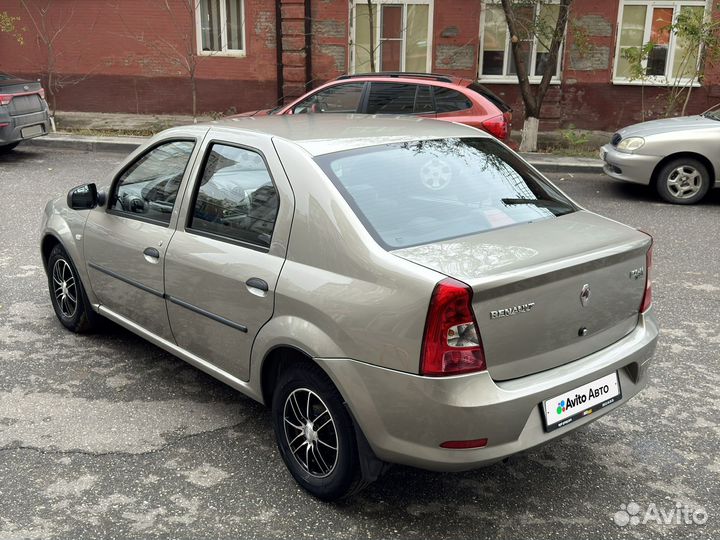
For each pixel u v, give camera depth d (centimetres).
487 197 338
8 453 354
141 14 1598
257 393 343
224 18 1584
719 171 940
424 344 265
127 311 434
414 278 269
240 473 341
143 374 445
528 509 317
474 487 333
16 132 1166
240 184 350
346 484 303
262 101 1616
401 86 972
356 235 292
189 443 366
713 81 1491
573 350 298
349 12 1541
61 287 504
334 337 289
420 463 277
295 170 323
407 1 1528
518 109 1569
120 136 1401
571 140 1372
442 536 297
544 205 350
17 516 306
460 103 952
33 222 802
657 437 380
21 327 516
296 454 328
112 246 429
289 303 308
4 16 1536
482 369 268
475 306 262
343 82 998
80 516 307
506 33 1536
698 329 532
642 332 333
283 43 1560
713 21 1314
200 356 380
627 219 879
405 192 321
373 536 296
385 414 279
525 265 276
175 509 313
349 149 338
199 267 358
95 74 1647
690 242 777
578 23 1498
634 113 1542
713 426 392
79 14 1616
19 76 1669
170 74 1627
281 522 305
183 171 388
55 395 415
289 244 315
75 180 1048
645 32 1504
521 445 277
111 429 379
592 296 298
